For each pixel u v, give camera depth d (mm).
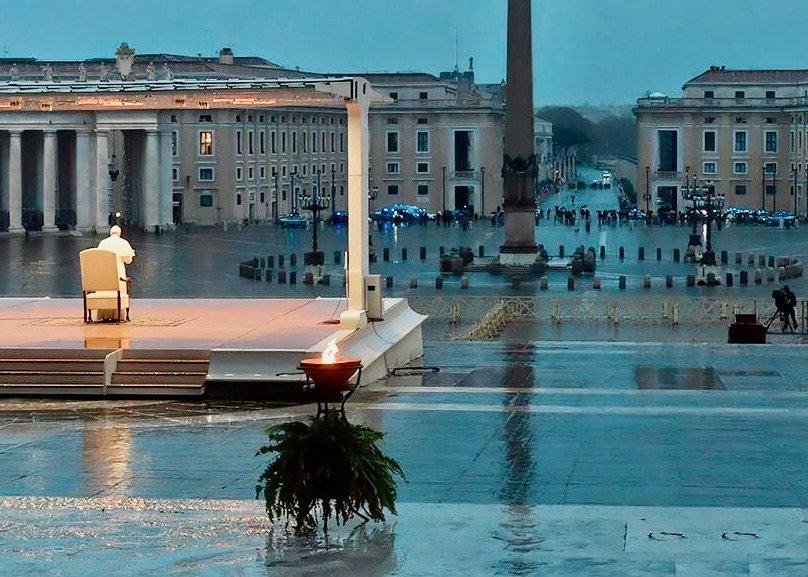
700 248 134375
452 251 132250
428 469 29312
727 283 102625
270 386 38844
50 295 92688
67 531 24250
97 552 22922
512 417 35656
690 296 92938
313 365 24016
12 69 198250
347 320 44344
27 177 194000
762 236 179250
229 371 39344
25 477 28812
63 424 35219
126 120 186375
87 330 45375
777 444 31906
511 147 121062
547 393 39594
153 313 50781
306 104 46906
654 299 84750
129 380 39562
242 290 98312
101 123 185125
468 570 21859
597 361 47156
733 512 25422
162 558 22547
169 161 191750
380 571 21812
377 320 45750
